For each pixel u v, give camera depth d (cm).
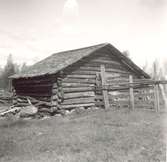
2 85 5309
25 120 1156
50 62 1634
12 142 683
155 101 1124
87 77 1456
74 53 1628
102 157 499
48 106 1363
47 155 545
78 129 829
